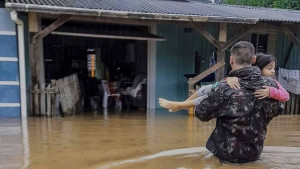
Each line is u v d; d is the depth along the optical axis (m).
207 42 10.26
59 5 7.17
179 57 10.00
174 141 5.16
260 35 10.59
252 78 3.06
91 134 5.64
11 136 5.36
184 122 7.22
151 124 6.89
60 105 7.95
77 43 10.62
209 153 3.84
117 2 8.63
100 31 8.66
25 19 7.96
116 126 6.56
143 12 7.39
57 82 7.83
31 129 5.98
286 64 10.96
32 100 7.43
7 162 3.87
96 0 8.52
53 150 4.47
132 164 3.65
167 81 9.96
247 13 9.49
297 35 10.85
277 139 5.48
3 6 8.03
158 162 3.67
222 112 3.06
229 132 3.10
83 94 9.99
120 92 10.16
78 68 10.73
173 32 9.82
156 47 9.69
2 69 7.18
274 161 3.46
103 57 11.06
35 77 7.37
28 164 3.78
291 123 7.48
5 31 7.12
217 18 7.92
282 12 11.20
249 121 3.03
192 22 8.32
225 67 10.20
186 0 11.30
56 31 7.97
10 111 7.32
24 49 7.58
